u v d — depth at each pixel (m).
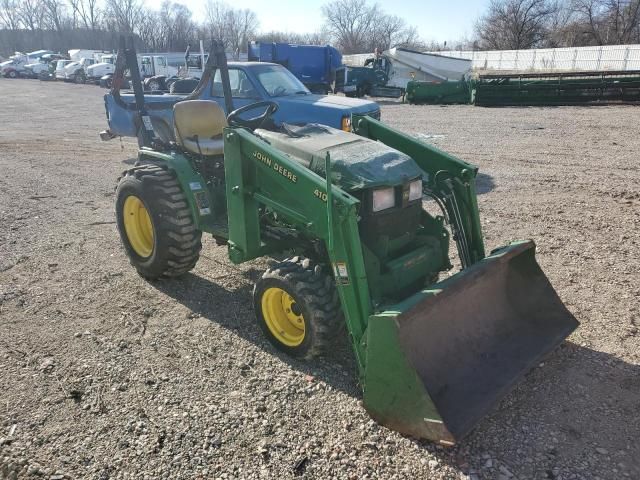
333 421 3.11
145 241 5.09
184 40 65.81
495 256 3.55
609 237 5.97
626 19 51.50
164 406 3.26
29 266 5.42
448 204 4.02
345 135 4.09
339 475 2.72
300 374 3.58
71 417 3.16
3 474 2.74
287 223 3.92
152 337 4.07
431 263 3.88
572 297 4.57
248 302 4.64
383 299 3.57
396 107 21.78
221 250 5.91
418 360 3.04
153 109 8.99
